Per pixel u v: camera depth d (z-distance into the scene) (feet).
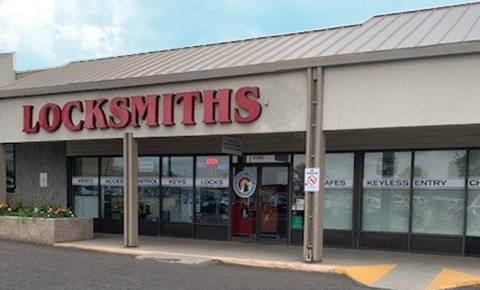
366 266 33.22
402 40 35.17
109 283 28.78
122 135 42.96
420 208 40.34
